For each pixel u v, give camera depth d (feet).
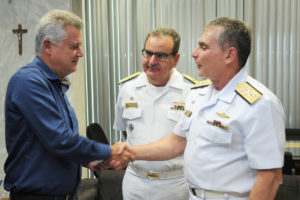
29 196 4.83
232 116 4.36
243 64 4.60
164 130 6.31
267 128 4.13
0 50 12.47
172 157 5.69
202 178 4.57
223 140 4.36
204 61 4.53
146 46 6.10
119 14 12.95
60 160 4.89
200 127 4.67
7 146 4.89
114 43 13.12
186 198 6.43
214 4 12.42
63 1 12.07
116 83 13.26
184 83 6.56
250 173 4.43
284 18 12.17
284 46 12.26
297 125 12.35
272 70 12.39
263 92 4.31
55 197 4.91
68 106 5.30
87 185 8.35
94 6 13.05
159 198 6.26
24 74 4.62
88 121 13.53
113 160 5.60
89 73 13.35
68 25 4.80
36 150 4.75
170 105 6.39
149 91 6.47
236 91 4.46
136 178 6.39
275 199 7.16
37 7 12.13
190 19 12.61
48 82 4.84
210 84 5.05
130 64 13.10
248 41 4.49
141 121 6.47
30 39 12.26
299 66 12.23
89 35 13.21
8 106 4.69
